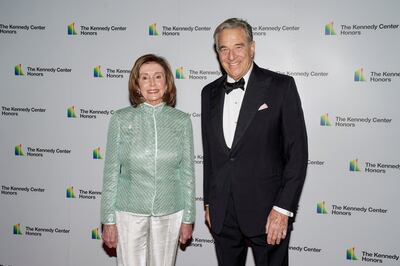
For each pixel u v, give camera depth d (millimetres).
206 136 1852
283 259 1758
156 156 1768
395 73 2301
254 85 1685
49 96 2592
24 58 2590
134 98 1846
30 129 2623
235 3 2396
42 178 2641
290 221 1719
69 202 2633
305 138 1636
